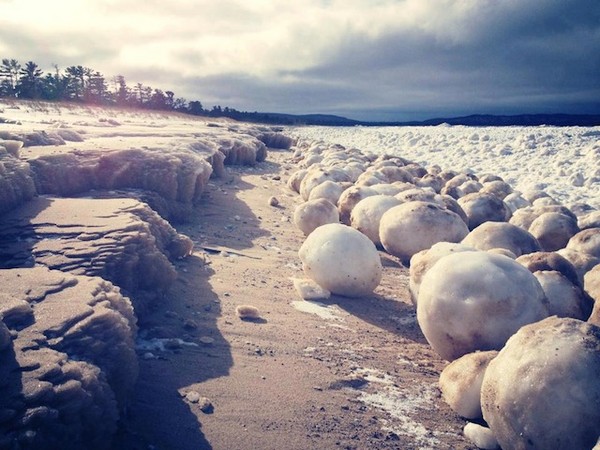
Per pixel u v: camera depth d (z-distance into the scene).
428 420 2.88
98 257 3.56
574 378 2.27
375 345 3.84
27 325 2.46
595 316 3.59
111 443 2.30
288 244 6.77
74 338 2.43
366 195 7.56
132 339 2.82
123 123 18.64
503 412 2.45
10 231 3.98
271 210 8.89
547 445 2.27
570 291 3.83
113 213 4.47
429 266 4.29
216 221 7.55
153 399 2.75
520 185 13.29
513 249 5.03
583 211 8.92
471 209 7.65
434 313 3.45
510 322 3.25
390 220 6.03
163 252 4.88
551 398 2.27
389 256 6.47
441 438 2.73
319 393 3.03
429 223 5.79
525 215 7.17
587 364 2.30
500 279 3.31
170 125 21.14
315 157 15.70
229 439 2.51
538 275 3.95
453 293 3.38
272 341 3.66
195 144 10.95
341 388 3.13
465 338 3.34
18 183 4.73
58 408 2.02
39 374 2.09
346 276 4.68
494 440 2.65
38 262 3.49
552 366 2.33
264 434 2.58
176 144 9.65
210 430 2.56
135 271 3.77
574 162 16.23
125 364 2.57
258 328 3.84
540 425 2.29
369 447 2.59
